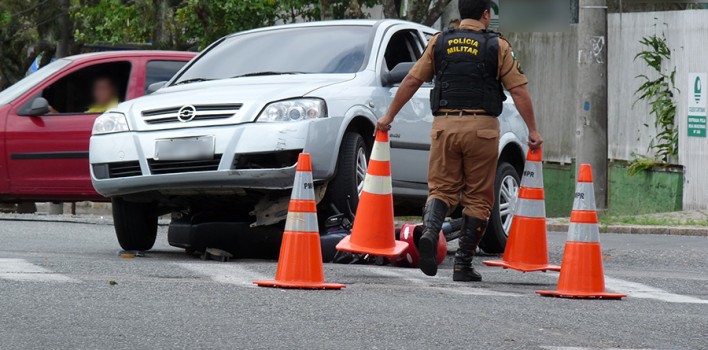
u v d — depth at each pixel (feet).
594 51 109.60
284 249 47.80
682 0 132.87
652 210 119.55
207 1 180.75
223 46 68.69
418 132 65.36
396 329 37.60
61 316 38.09
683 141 115.24
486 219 53.52
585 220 48.83
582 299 48.19
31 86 87.97
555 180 136.46
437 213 51.93
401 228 59.57
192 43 196.03
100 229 84.07
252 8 180.86
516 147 72.13
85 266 52.60
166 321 37.76
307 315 39.88
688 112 114.52
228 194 59.67
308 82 60.80
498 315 41.63
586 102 109.81
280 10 185.98
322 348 34.09
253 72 64.49
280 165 57.26
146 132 59.52
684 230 96.12
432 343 35.42
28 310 39.04
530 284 53.42
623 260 69.62
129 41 196.65
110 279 47.78
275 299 43.52
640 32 121.90
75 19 223.30
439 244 60.18
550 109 136.98
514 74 52.08
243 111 57.88
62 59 91.86
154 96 61.93
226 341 34.71
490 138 52.13
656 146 119.14
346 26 66.90
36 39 230.27
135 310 39.70
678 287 53.98
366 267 57.52
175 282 47.55
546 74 137.39
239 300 42.88
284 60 64.90
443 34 52.80
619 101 125.29
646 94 120.57
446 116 52.29
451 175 52.65
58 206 127.44
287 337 35.63
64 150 86.48
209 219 64.13
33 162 86.22
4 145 85.76
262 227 61.67
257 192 59.72
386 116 54.08
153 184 59.11
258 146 57.00
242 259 62.64
